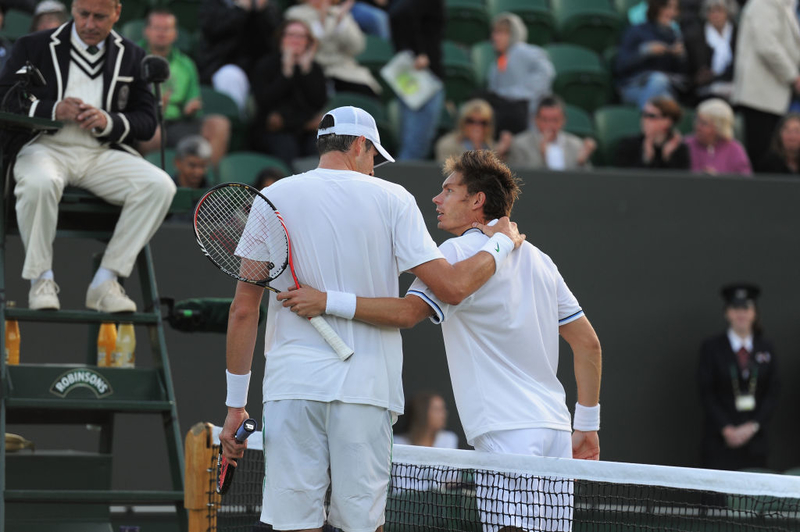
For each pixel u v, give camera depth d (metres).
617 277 22.55
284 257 9.27
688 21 29.94
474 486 10.51
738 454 21.86
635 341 22.50
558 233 22.33
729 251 23.09
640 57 29.45
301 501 9.12
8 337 14.67
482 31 31.58
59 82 13.58
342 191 9.36
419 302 9.36
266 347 9.62
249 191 9.52
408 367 21.23
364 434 9.19
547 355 10.11
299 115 24.52
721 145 25.30
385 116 26.75
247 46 26.39
